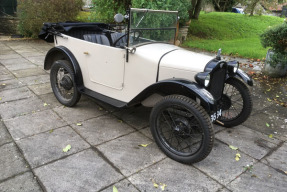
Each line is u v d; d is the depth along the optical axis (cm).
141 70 295
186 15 833
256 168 265
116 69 317
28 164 250
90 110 375
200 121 236
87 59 345
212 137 235
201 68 262
